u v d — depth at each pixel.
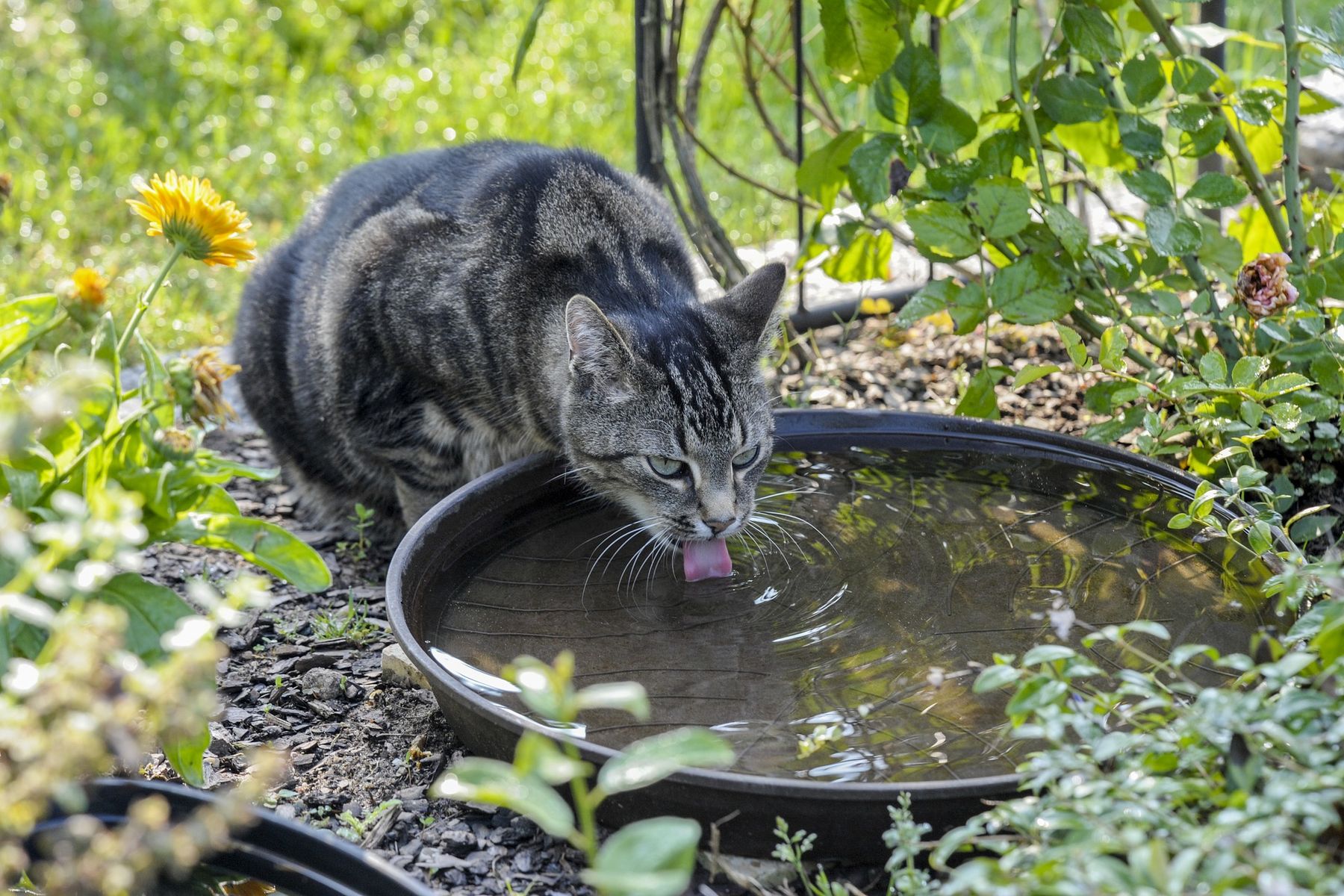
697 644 2.88
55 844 1.96
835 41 3.90
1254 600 2.81
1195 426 3.34
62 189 5.95
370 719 2.97
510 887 2.36
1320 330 3.34
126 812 2.31
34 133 6.60
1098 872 1.68
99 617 1.81
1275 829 1.69
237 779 2.73
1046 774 1.96
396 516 4.23
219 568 3.69
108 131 6.43
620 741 2.52
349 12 8.23
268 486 4.42
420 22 8.07
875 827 2.28
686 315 3.46
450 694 2.47
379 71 7.46
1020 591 2.97
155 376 2.43
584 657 2.82
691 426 3.29
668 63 4.58
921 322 4.92
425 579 3.03
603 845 2.47
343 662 3.21
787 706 2.62
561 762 1.63
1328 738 1.89
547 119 6.78
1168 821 1.85
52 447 2.41
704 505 3.30
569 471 3.59
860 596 3.03
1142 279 4.02
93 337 2.50
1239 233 4.19
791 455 3.72
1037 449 3.53
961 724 2.52
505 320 3.62
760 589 3.11
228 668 3.19
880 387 4.56
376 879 2.18
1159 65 3.62
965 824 2.24
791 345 4.70
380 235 3.83
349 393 3.87
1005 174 3.75
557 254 3.65
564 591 3.13
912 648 2.79
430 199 3.90
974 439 3.62
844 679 2.70
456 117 6.84
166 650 2.31
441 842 2.53
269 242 5.88
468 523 3.29
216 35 7.72
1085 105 3.69
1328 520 3.25
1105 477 3.41
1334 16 3.51
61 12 8.02
